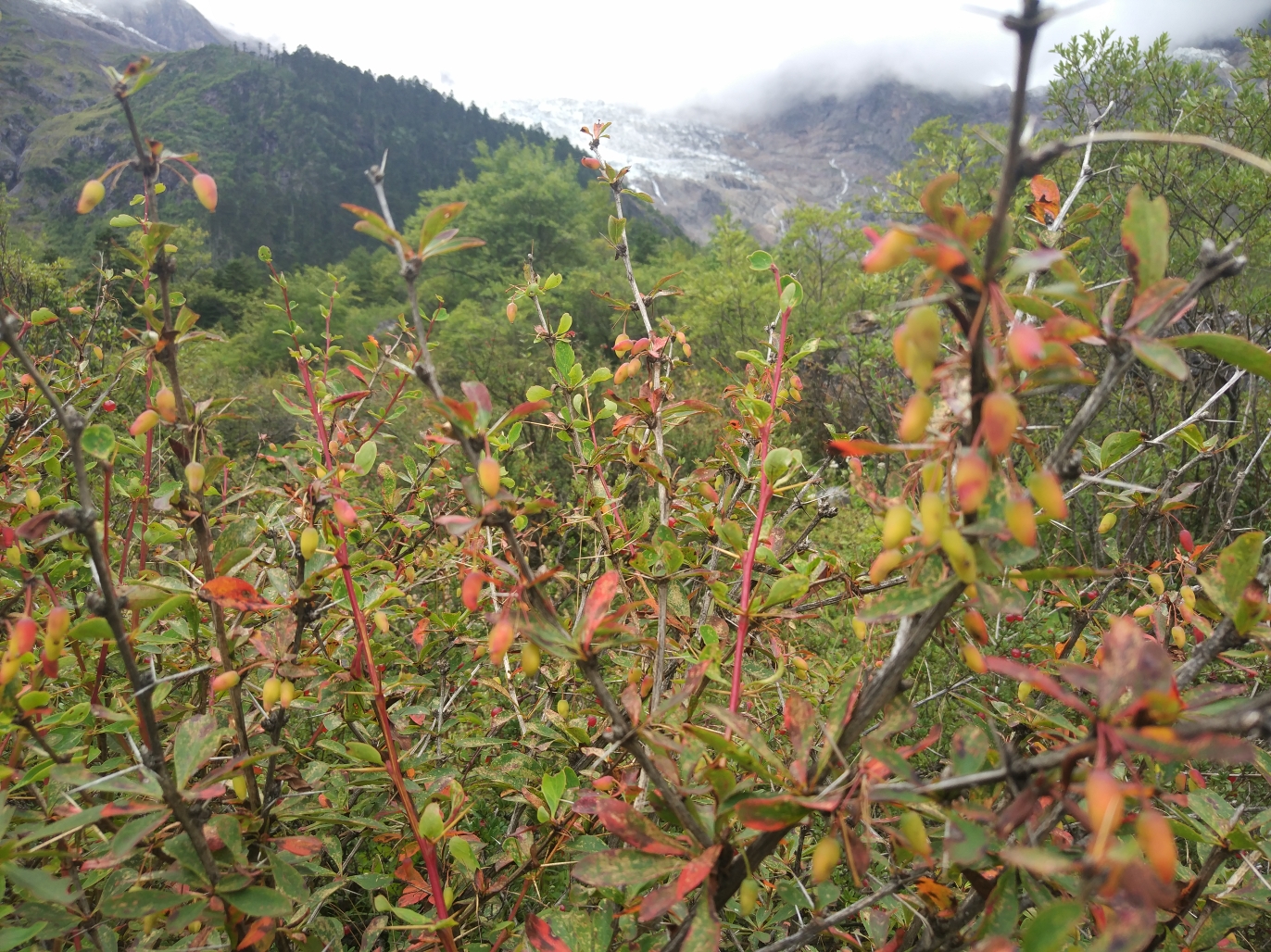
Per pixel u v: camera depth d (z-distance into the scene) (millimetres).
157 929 1762
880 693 1188
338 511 1609
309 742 2447
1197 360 4988
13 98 154625
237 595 1489
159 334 1551
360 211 1150
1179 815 1474
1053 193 2064
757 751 1224
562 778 1892
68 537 1778
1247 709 814
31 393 2746
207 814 1876
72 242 83875
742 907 1166
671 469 2672
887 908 1816
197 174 1431
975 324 909
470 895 2227
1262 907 1399
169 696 2318
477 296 32750
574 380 2605
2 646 1773
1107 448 2057
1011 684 3160
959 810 1099
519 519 2773
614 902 1802
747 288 12930
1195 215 6539
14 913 1641
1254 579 1190
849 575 2230
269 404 9914
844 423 9039
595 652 1260
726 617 2387
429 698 2861
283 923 1703
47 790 1835
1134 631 925
